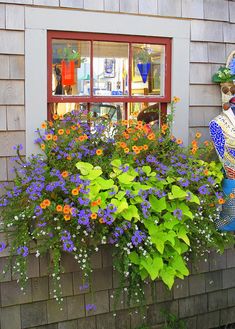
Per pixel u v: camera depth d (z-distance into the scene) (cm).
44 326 351
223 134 354
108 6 350
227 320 414
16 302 341
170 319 384
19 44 329
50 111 347
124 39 361
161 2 367
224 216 362
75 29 342
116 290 333
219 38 391
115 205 297
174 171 334
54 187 296
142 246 315
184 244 329
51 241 302
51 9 335
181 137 382
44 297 349
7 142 330
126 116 372
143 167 323
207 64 387
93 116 360
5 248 326
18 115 332
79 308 359
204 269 400
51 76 343
